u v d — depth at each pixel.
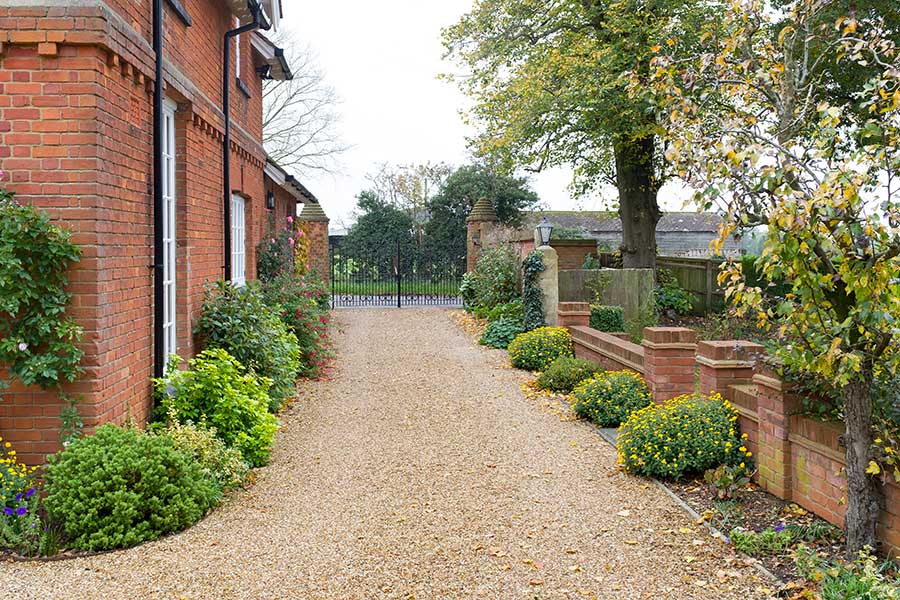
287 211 18.55
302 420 8.54
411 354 13.30
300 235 16.06
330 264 24.33
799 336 4.44
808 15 5.92
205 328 8.16
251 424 6.89
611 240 33.62
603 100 14.23
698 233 34.81
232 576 4.36
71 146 5.23
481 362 12.36
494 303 16.89
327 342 12.70
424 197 36.78
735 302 4.71
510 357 12.21
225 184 9.52
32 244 5.07
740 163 4.14
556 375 9.97
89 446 5.02
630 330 15.52
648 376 8.32
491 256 17.61
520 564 4.56
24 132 5.21
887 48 4.91
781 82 5.95
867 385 4.38
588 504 5.68
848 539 4.48
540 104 14.90
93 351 5.28
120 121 5.75
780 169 4.09
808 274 4.15
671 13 13.76
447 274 24.69
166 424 6.45
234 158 10.38
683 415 6.45
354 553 4.72
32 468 5.29
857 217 4.04
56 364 5.16
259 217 12.78
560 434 7.84
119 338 5.72
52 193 5.23
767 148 4.17
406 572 4.44
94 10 5.15
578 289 15.62
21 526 4.78
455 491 6.02
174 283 7.64
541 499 5.81
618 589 4.21
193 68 8.35
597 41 15.04
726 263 4.68
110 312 5.52
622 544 4.88
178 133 7.70
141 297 6.30
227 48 9.67
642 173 18.05
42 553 4.65
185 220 7.71
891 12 11.33
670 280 19.34
